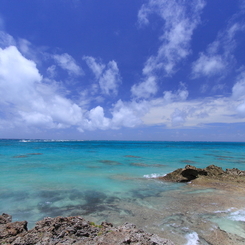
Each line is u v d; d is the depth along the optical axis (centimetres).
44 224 594
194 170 1700
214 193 1223
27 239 500
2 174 1761
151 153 4525
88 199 1084
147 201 1056
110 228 605
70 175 1767
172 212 881
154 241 491
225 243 608
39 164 2397
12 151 4200
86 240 507
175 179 1619
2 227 584
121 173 1922
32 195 1138
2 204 980
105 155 3803
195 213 870
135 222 771
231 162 3031
